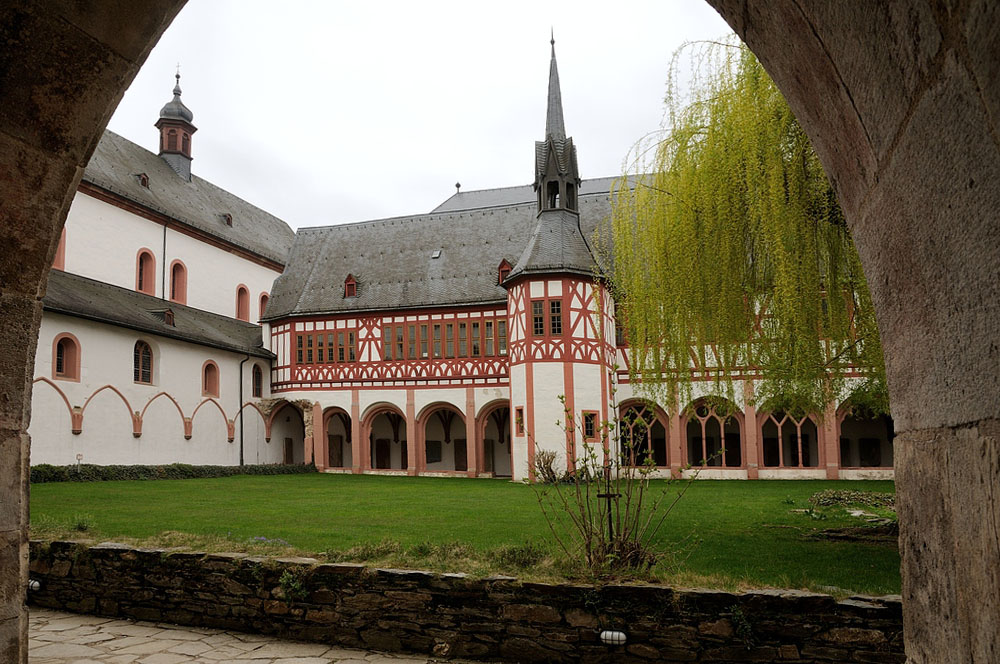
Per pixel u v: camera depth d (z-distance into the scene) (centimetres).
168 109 4091
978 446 123
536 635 624
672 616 588
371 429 3762
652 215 1245
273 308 3659
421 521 1317
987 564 123
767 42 196
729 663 570
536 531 1155
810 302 942
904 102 137
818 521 1318
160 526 1216
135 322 2817
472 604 645
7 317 293
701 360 1223
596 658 604
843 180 185
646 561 705
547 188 2947
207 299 3781
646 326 1302
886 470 2741
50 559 825
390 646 667
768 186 934
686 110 1138
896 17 130
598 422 2759
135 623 761
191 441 3133
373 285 3494
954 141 120
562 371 2742
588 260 2850
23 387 298
